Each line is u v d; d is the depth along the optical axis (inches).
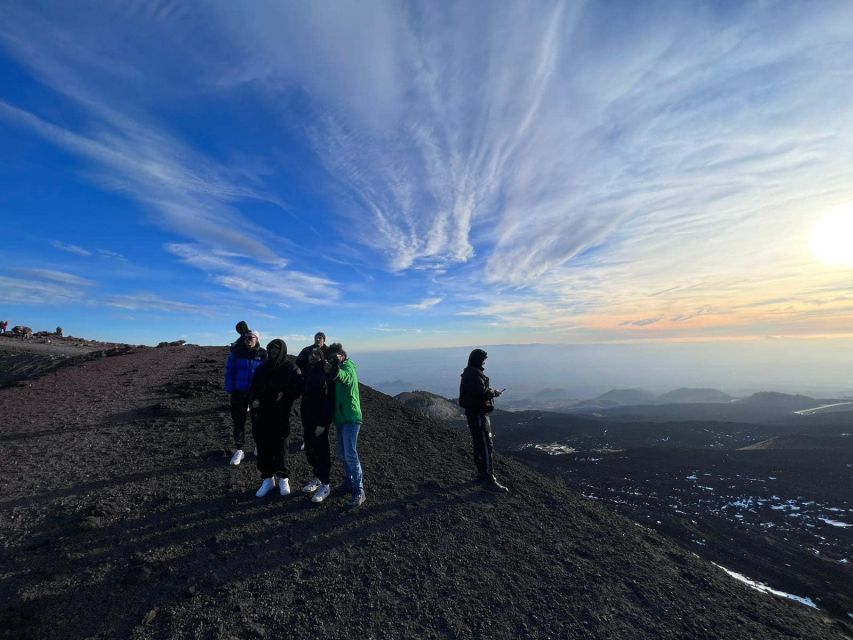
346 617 146.6
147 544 182.2
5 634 125.6
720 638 154.9
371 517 223.5
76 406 436.5
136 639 128.4
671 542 248.7
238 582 160.6
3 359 1030.4
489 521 233.9
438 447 370.6
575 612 161.6
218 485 247.1
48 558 167.5
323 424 226.7
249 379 282.8
